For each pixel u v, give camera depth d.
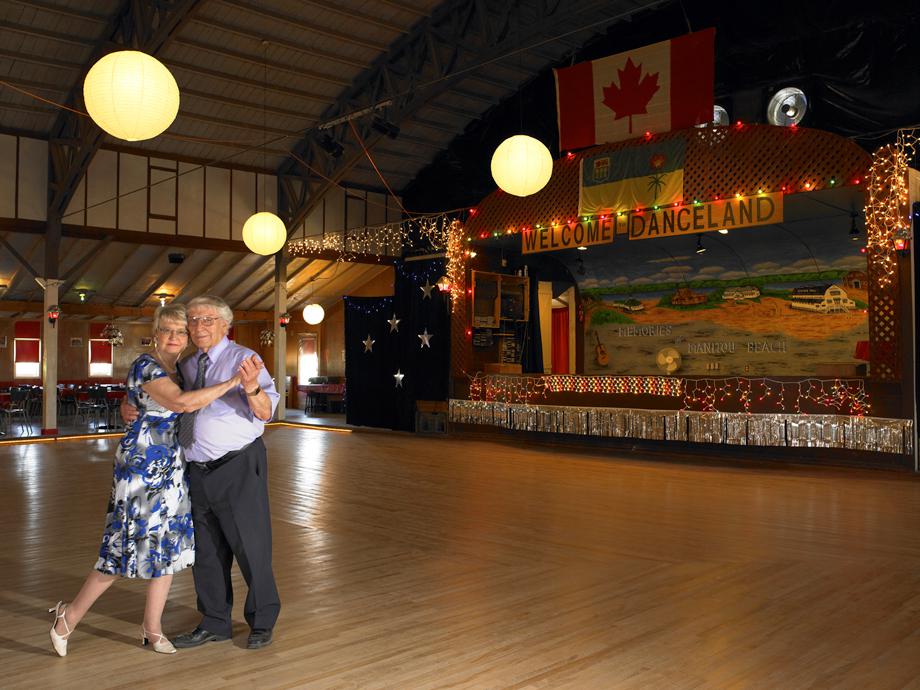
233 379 2.92
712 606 3.64
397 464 8.59
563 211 10.16
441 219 14.41
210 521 3.17
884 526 5.36
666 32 11.26
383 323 12.59
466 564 4.43
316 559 4.54
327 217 14.47
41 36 9.99
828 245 10.62
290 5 10.52
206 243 13.20
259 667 2.92
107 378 17.16
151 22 9.52
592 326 13.34
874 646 3.11
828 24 9.67
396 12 11.06
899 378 7.78
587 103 9.84
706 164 8.95
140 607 3.66
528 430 10.67
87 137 10.80
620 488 6.96
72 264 13.52
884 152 7.79
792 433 8.42
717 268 11.83
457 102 13.25
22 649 3.11
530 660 2.97
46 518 5.81
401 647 3.12
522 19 11.38
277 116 12.58
